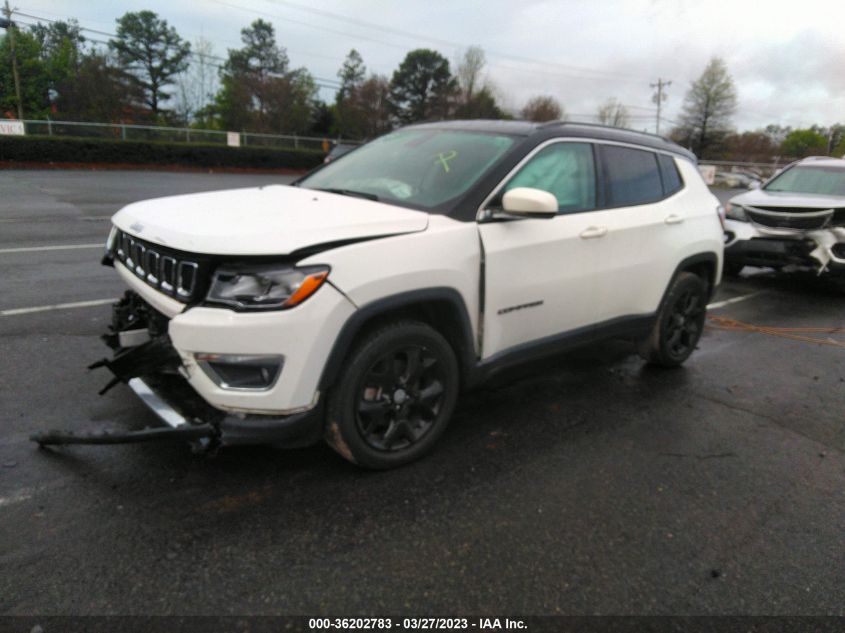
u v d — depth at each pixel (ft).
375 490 10.00
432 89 212.64
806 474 11.65
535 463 11.28
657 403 14.42
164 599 7.52
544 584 8.23
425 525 9.24
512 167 11.38
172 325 8.71
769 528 9.84
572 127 13.03
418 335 10.11
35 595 7.42
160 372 9.76
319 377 8.97
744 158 239.30
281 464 10.55
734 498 10.64
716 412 14.19
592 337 13.52
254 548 8.48
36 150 81.20
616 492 10.53
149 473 10.03
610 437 12.53
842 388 16.33
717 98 215.10
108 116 159.12
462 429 12.42
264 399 8.70
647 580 8.45
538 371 15.94
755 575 8.71
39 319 16.99
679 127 225.35
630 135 14.64
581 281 12.64
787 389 15.98
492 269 10.88
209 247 8.55
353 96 203.31
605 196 13.37
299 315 8.54
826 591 8.49
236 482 9.96
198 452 9.03
